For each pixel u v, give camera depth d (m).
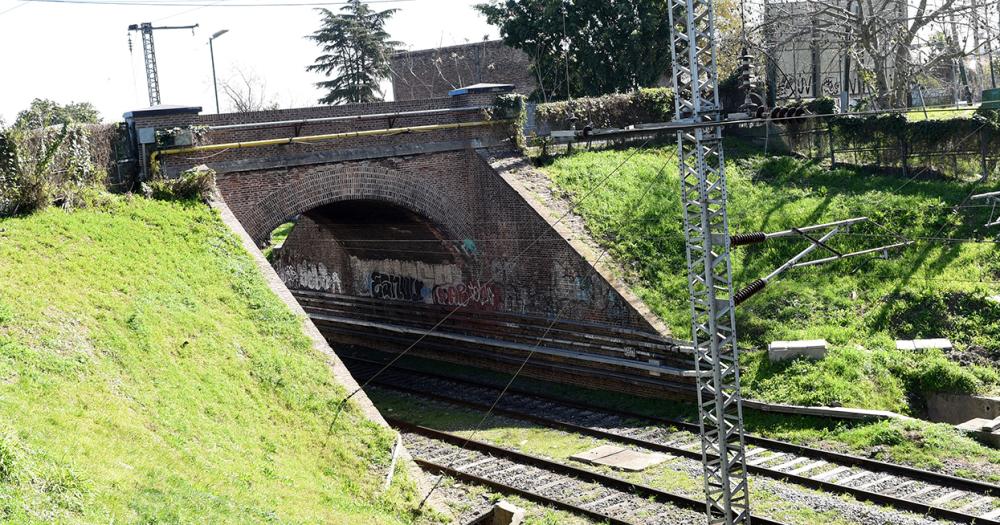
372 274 33.53
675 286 24.58
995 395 19.48
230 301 19.58
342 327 35.53
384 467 16.50
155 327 16.97
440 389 26.23
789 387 20.81
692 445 19.39
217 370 16.94
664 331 23.12
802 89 40.25
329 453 16.47
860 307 23.48
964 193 26.94
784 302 24.12
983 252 24.16
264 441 15.73
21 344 14.29
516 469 18.78
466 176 28.48
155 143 22.44
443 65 53.72
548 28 38.97
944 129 28.41
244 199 23.94
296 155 24.67
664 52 39.69
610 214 27.34
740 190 29.39
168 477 12.15
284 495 13.86
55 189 20.05
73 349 14.90
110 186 22.02
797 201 28.20
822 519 15.07
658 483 17.31
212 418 15.41
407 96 55.53
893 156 29.70
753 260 25.83
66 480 10.44
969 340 21.52
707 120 13.19
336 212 29.80
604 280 24.50
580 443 20.28
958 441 17.56
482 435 21.41
